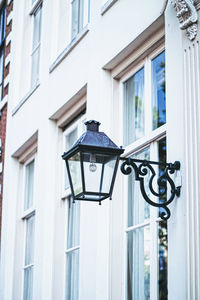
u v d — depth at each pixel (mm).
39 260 9945
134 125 8047
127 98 8289
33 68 12281
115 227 7965
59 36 10664
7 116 12672
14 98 12430
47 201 10039
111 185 5852
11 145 12242
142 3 7699
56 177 10125
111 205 8039
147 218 7508
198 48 6297
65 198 9984
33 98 11234
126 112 8266
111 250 7938
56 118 10305
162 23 7359
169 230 6297
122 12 8172
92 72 8805
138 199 7719
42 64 10969
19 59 12641
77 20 10266
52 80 10406
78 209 9500
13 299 11531
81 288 8273
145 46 7762
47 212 9992
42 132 10531
